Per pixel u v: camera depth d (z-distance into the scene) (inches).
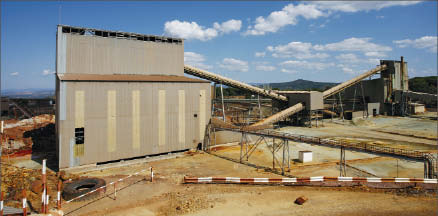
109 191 993.5
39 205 828.6
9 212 682.2
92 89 1318.9
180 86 1611.7
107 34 1702.8
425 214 722.8
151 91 1501.0
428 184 864.9
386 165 1318.9
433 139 1995.6
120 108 1402.6
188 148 1662.2
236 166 1346.0
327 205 812.0
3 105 3208.7
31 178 1067.9
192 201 873.5
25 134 1839.3
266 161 1441.9
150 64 1850.4
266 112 3666.3
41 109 3538.4
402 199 831.7
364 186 951.6
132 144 1443.2
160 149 1540.4
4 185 956.6
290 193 927.0
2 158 1467.8
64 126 1253.7
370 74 3203.7
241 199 887.7
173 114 1587.1
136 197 932.0
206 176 1182.3
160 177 1169.4
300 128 2581.2
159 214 793.6
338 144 1061.1
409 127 2529.5
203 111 1718.8
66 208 836.0
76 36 1578.5
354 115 3090.6
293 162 1406.3
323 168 1279.5
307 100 2608.3
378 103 3312.0
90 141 1320.1
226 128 1577.3
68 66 1551.4
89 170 1304.1
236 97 5625.0
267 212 783.1
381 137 2105.1
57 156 1503.4
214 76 2271.2
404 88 3432.6
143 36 1820.9
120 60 1729.8
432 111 3644.2
